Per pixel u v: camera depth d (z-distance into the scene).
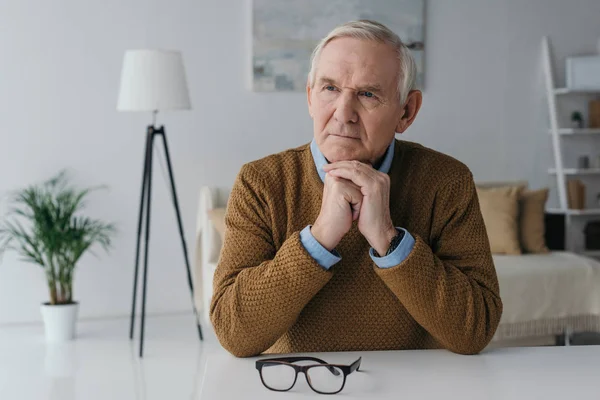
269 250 1.49
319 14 5.23
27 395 3.39
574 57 5.77
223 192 4.56
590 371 1.30
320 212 1.36
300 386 1.21
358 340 1.50
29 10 4.74
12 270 4.82
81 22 4.82
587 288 4.29
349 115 1.37
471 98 5.68
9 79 4.75
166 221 5.06
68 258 4.46
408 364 1.35
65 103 4.83
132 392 3.44
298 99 5.26
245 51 5.13
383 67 1.36
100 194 4.93
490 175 5.76
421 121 5.57
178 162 5.06
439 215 1.54
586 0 5.93
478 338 1.41
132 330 4.47
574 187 5.79
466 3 5.62
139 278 5.04
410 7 5.44
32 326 4.79
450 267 1.44
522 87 5.80
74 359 4.01
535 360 1.38
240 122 5.16
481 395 1.17
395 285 1.38
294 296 1.35
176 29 4.99
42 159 4.82
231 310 1.37
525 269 4.24
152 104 4.21
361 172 1.35
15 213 4.80
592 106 5.90
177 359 4.02
